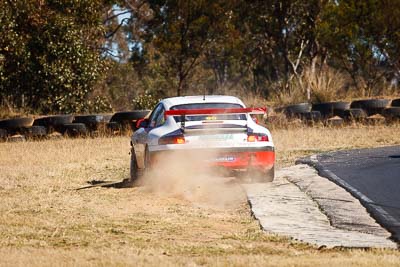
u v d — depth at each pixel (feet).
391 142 195.11
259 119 251.19
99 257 75.46
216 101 132.67
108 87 500.33
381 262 70.95
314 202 109.29
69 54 335.26
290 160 161.27
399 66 380.58
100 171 156.35
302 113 254.88
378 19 374.22
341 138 208.44
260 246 82.58
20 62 327.47
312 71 377.09
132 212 106.83
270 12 428.15
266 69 515.50
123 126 252.21
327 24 395.14
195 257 76.02
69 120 256.11
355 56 391.45
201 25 428.15
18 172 155.43
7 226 97.09
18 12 324.39
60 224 98.17
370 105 255.70
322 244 82.89
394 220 94.89
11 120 252.42
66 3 351.25
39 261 73.67
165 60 508.53
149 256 76.18
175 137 123.54
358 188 118.83
